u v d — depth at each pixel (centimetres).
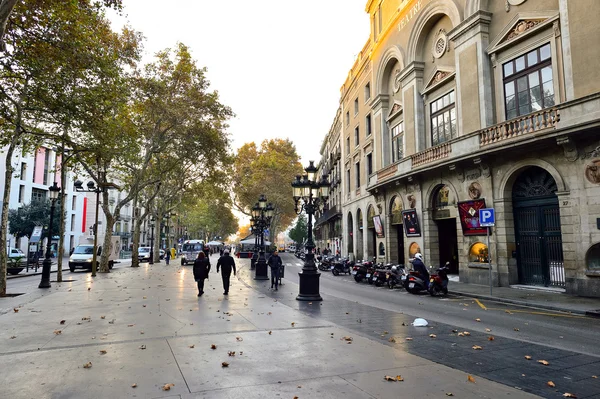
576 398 406
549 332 774
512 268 1538
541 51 1480
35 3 1255
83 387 425
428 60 2170
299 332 709
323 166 6031
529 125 1393
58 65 1411
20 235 3869
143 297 1243
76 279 2008
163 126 2962
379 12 2786
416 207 2144
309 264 1204
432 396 403
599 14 1238
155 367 495
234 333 698
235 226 10544
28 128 1709
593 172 1223
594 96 1177
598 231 1203
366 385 433
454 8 1880
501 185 1570
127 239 7050
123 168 2923
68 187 5241
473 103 1731
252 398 394
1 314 928
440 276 1431
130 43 2231
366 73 3155
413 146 2227
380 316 910
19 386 428
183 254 3844
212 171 3475
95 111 1558
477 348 611
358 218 3422
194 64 2736
